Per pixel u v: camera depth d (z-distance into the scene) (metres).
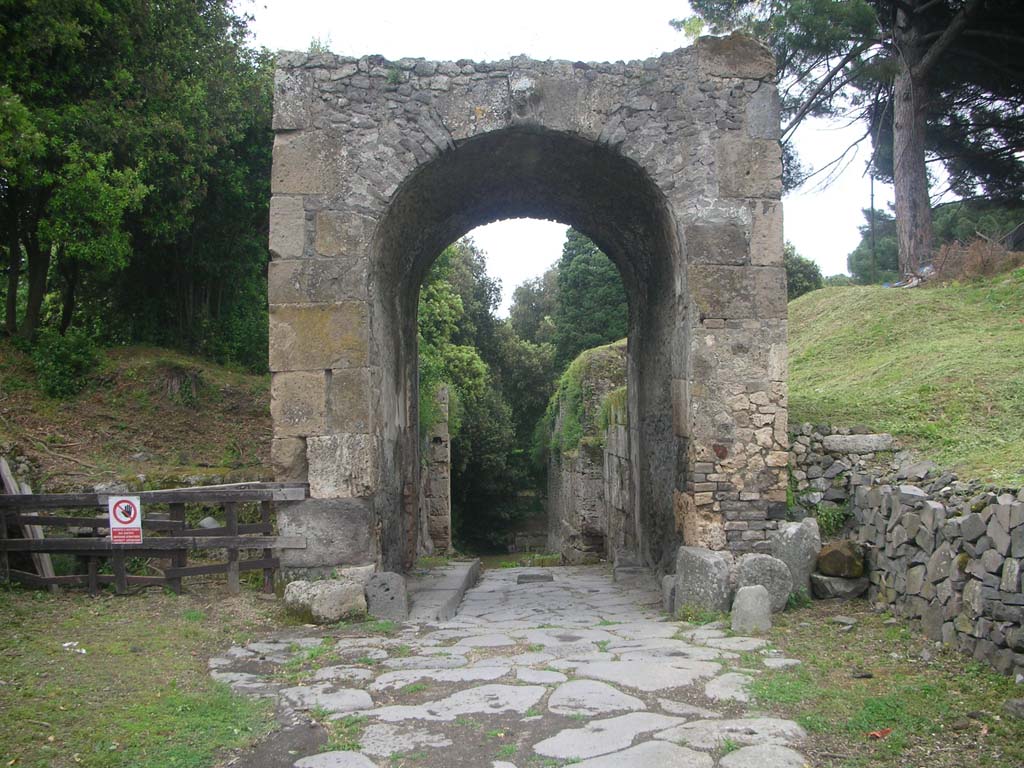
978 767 3.89
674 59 8.22
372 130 8.09
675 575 8.08
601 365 18.27
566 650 6.14
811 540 7.65
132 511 7.62
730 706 4.73
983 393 9.05
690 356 8.02
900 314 13.68
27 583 7.64
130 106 11.55
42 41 10.14
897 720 4.46
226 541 7.71
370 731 4.43
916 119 17.61
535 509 32.22
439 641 6.52
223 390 12.69
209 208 13.61
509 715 4.63
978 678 5.03
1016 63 17.97
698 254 8.07
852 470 8.19
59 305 15.24
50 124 10.62
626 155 8.12
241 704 4.89
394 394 9.66
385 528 8.71
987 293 13.84
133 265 14.00
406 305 10.76
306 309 7.95
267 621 7.03
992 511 5.34
